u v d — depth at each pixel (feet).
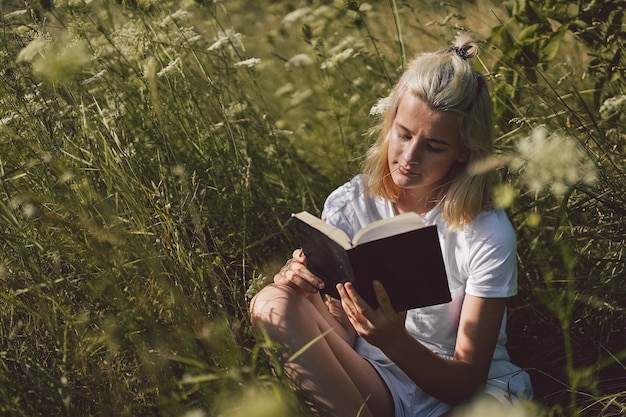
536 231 9.27
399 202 7.70
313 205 10.21
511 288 7.09
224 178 9.85
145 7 10.11
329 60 11.16
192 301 7.28
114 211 7.65
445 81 6.80
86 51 9.26
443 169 7.04
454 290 7.39
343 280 6.48
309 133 12.25
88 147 7.86
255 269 8.68
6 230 7.59
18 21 9.74
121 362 7.13
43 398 6.56
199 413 5.69
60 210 7.60
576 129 9.27
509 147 9.16
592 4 9.76
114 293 6.84
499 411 4.38
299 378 6.70
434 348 7.54
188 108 10.27
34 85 8.36
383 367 7.43
